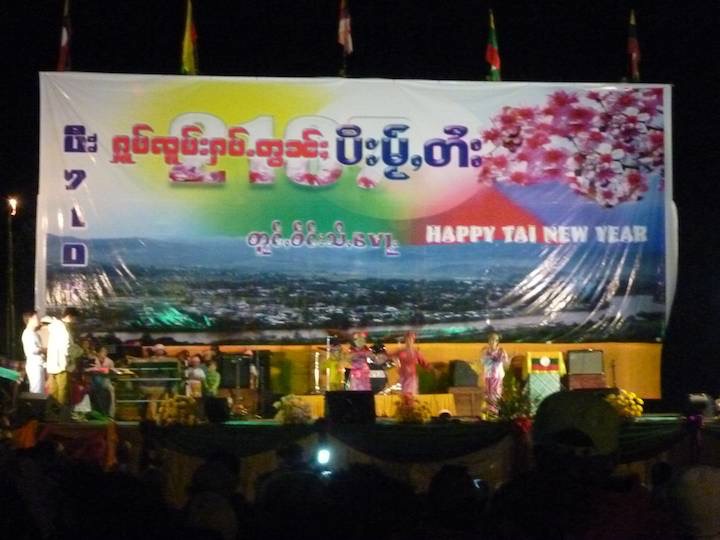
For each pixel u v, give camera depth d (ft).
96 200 62.59
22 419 52.75
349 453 47.24
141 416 57.88
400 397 57.57
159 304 62.64
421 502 16.58
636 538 12.82
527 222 64.75
